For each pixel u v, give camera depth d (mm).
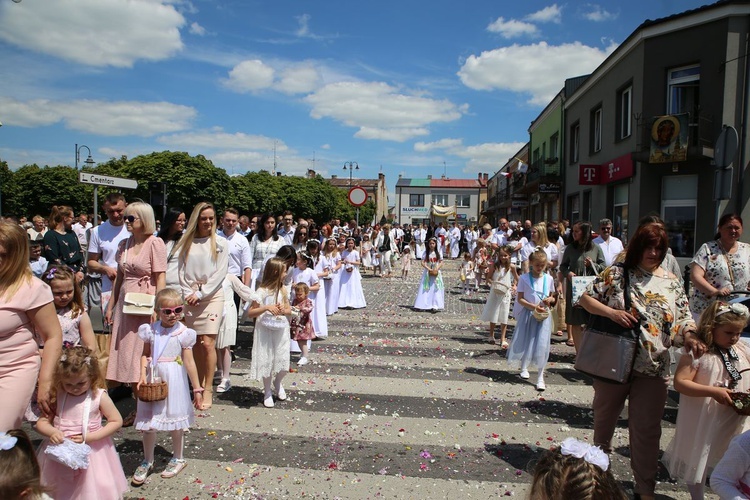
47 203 42250
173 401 4020
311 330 7391
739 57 13281
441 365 7426
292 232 12250
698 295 5523
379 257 21609
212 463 4324
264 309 5539
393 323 10633
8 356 3100
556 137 26641
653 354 3586
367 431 5059
